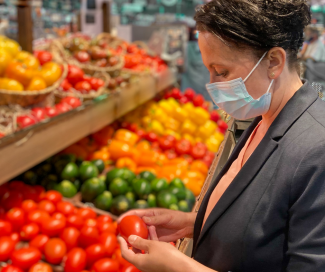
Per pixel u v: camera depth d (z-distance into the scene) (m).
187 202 2.00
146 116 3.36
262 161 0.74
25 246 1.64
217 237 0.80
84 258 1.51
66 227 1.70
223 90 0.79
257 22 0.68
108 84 2.68
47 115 1.93
